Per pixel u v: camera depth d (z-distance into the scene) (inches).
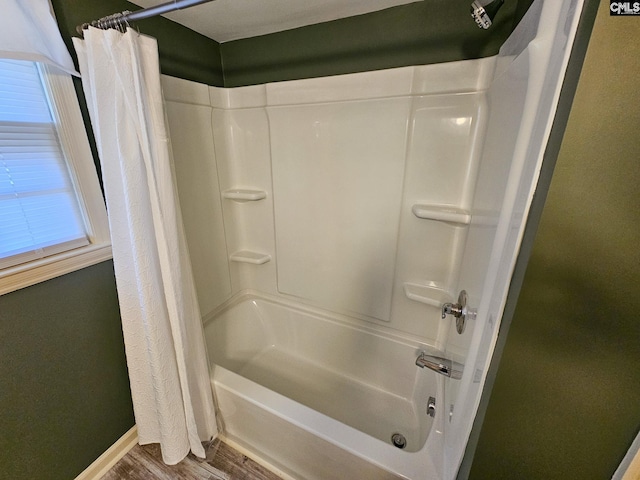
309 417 41.8
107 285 46.6
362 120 52.7
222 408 50.6
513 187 20.4
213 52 63.3
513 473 24.1
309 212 63.9
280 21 52.7
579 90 15.0
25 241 38.0
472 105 44.6
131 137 35.3
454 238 51.4
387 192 54.6
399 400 59.8
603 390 19.0
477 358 25.5
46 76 36.7
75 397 44.6
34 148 37.5
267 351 74.9
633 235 15.9
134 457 51.9
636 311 16.9
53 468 43.2
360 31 50.7
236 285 76.3
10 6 30.7
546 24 17.7
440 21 44.9
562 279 17.9
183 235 41.7
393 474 34.6
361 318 65.1
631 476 19.8
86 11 40.0
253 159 67.2
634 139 14.7
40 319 39.0
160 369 42.6
